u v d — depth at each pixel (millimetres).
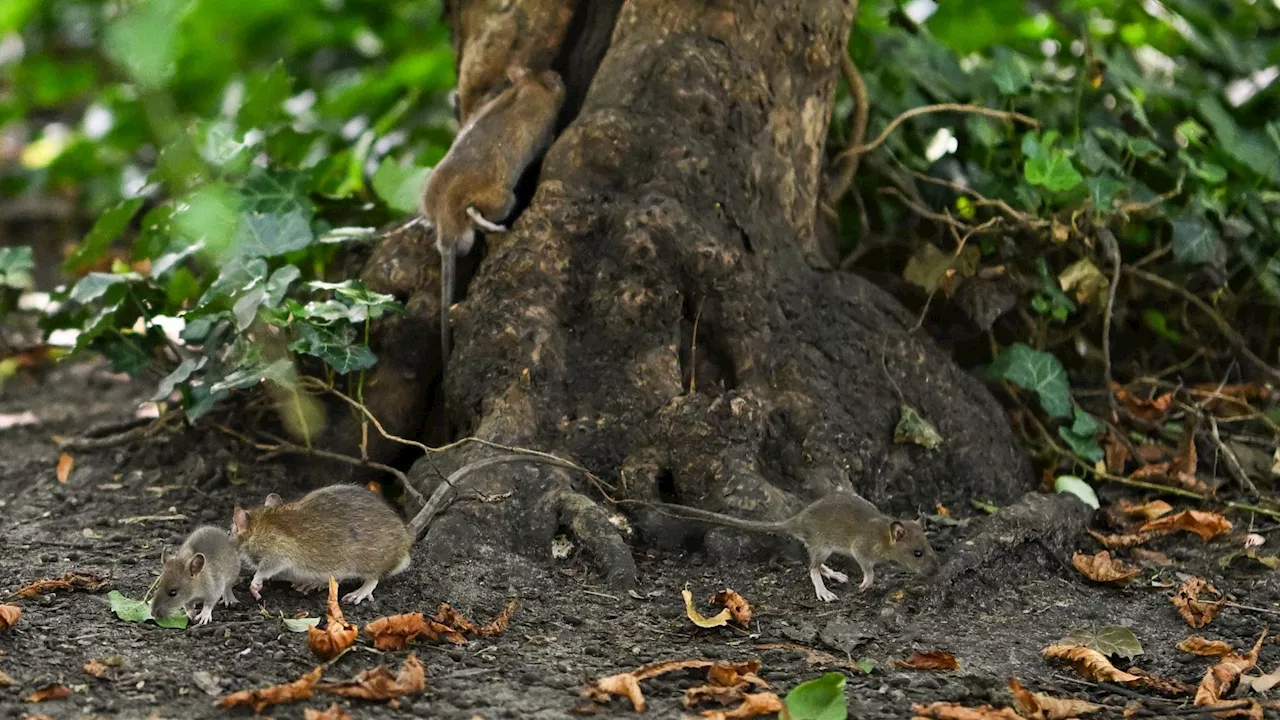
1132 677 8508
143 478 12305
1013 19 18625
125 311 13367
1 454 13484
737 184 11773
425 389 12156
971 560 10102
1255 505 12078
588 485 10797
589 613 9328
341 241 12812
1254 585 10531
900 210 14117
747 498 10555
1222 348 14211
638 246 11258
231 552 9227
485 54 12812
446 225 11664
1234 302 14141
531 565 10062
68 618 9031
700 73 11742
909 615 9586
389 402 12039
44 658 8336
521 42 12656
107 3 25797
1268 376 14078
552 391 11156
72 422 14523
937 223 13734
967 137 14461
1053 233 13102
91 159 24547
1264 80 16094
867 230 13969
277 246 12297
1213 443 13047
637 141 11609
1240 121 15695
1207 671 8570
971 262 13250
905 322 12539
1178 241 13445
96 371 16625
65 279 20578
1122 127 14836
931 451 11945
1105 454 12844
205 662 8352
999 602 10039
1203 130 14273
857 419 11602
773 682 8281
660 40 11844
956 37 18609
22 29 28000
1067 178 12836
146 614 9047
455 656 8531
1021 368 12820
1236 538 11445
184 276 13047
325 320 11375
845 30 12523
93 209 23859
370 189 16172
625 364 11250
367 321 11664
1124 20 16875
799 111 12281
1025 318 13641
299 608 9328
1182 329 14195
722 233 11625
